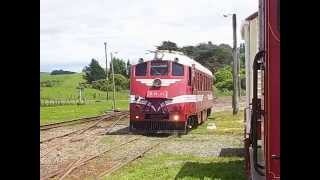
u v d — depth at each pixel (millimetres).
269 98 4516
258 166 4996
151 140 19766
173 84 21328
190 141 19375
